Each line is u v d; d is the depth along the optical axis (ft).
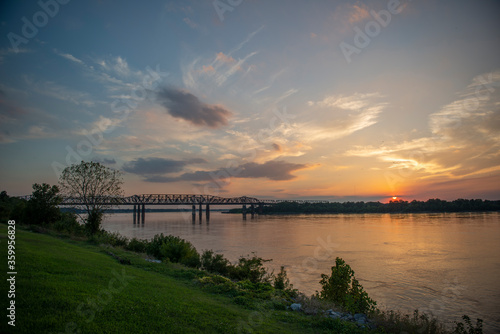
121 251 83.10
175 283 50.21
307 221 412.57
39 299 28.19
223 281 54.13
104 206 121.90
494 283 86.22
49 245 65.10
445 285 84.48
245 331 29.94
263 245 160.35
